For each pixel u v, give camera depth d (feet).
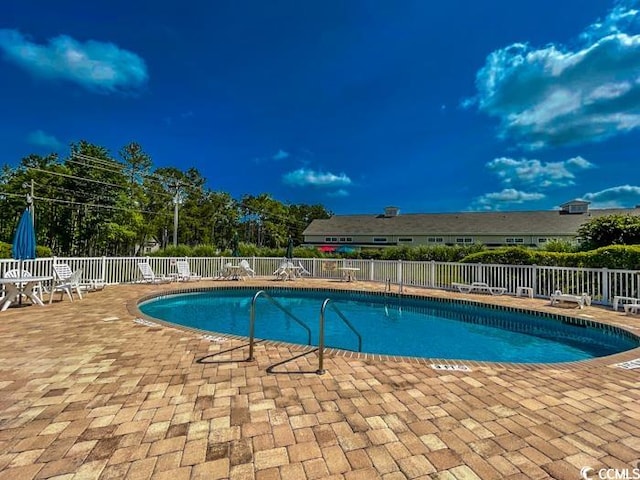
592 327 23.31
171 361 13.99
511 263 37.29
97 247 90.07
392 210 118.93
